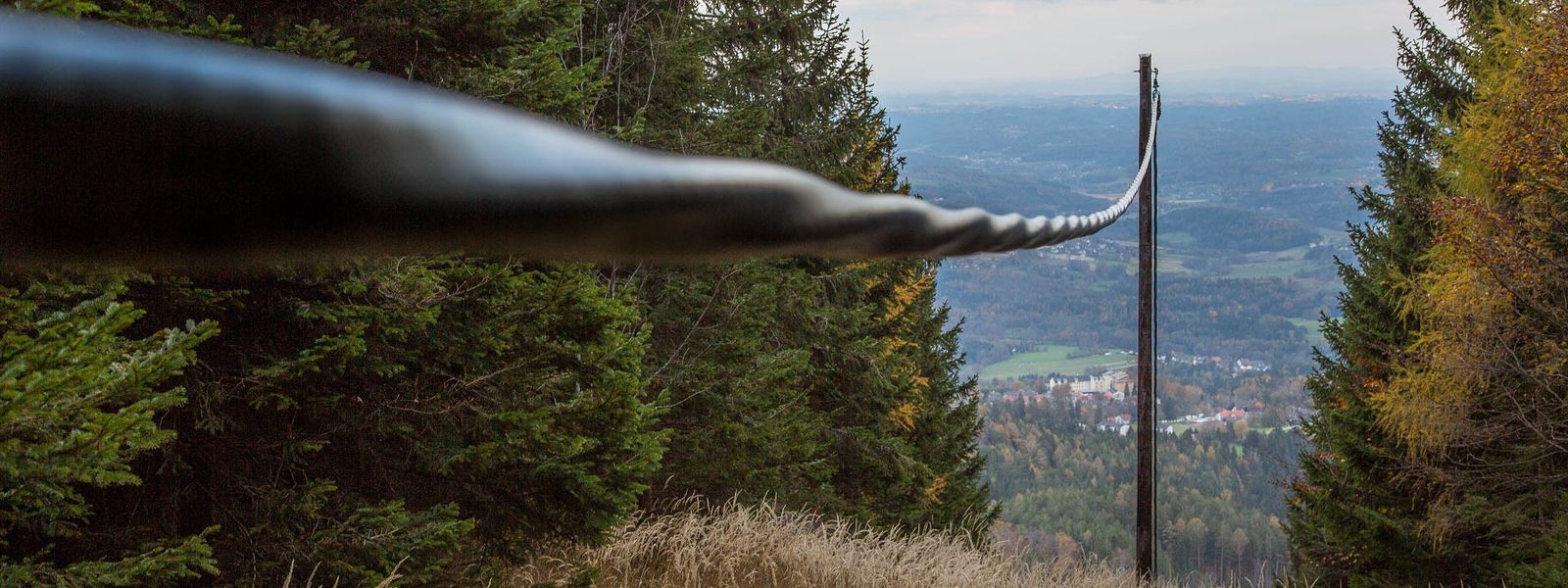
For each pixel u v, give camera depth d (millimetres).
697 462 10148
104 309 2918
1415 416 15320
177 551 3705
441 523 5160
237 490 5113
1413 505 17156
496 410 5629
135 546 4262
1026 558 10516
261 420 5203
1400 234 19406
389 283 4820
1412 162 19672
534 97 5566
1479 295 13797
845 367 16422
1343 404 20922
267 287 4641
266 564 4816
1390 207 20078
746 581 8094
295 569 4953
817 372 16500
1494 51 17672
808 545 8914
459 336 5340
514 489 5824
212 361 4762
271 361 4715
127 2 3672
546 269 5738
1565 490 14039
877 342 16375
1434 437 15266
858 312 16031
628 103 9984
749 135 11156
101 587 3748
